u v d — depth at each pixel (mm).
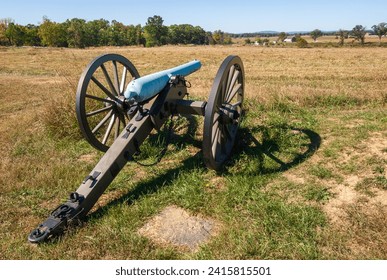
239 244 2803
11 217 3365
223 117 3885
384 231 2820
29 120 6461
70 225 3102
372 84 11156
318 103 6535
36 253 2838
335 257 2621
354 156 4137
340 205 3283
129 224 3172
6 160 4590
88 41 95250
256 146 4715
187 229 3109
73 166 4363
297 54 31234
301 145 4629
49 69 18984
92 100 5695
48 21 84312
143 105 4156
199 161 4391
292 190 3600
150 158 4602
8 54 31969
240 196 3488
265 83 12164
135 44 112875
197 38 135750
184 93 4484
